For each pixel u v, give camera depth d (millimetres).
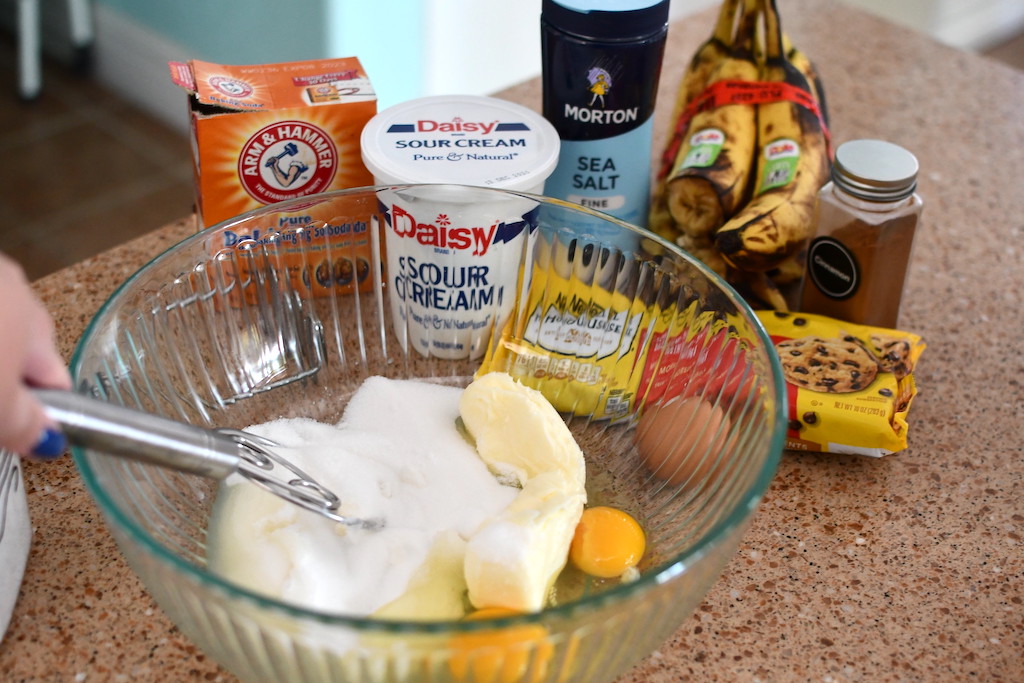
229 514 673
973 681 664
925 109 1074
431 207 744
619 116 823
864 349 790
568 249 767
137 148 2000
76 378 633
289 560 647
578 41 795
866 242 790
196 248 733
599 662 600
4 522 654
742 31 890
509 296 789
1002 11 2334
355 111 799
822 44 1158
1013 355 844
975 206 968
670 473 719
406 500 698
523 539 629
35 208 1844
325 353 805
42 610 676
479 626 543
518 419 709
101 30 2086
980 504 750
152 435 586
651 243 734
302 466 698
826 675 664
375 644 548
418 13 1738
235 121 780
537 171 766
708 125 870
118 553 703
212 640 595
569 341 784
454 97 825
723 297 704
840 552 721
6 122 2037
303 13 1722
